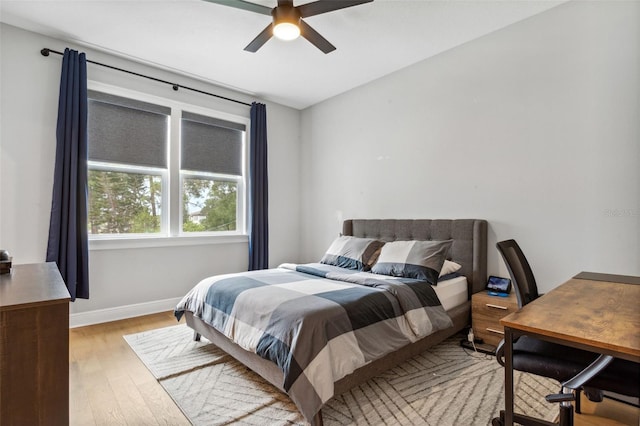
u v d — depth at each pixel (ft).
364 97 13.15
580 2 8.05
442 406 5.92
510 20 9.00
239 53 10.64
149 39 9.82
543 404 5.95
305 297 6.56
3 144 9.09
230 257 13.62
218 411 5.80
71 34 9.59
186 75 12.30
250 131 14.11
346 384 5.75
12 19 8.89
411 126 11.59
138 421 5.54
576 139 8.11
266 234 14.25
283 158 15.47
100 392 6.43
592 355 4.19
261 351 5.76
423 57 11.03
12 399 3.81
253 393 6.40
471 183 10.05
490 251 9.64
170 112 12.10
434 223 10.59
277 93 14.11
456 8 8.43
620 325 3.56
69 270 9.53
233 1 6.80
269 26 7.54
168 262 11.97
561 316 3.91
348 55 10.83
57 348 4.06
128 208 11.34
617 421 5.20
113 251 10.82
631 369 3.80
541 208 8.66
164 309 11.80
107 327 10.09
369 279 8.07
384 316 6.70
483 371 7.24
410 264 9.07
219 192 13.65
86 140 9.99
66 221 9.57
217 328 7.24
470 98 10.06
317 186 15.19
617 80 7.54
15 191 9.24
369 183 12.99
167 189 12.13
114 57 10.86
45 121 9.66
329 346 5.51
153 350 8.37
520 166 9.05
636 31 7.32
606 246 7.64
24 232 9.34
